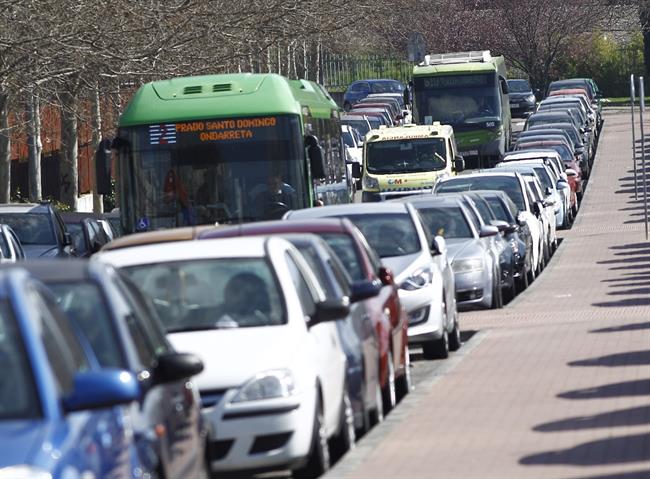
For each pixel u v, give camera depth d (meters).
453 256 61.72
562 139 146.75
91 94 93.31
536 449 29.58
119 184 59.62
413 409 36.75
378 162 111.00
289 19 85.44
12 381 15.95
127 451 17.14
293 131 59.09
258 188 58.97
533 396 37.00
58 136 133.62
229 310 29.78
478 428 32.91
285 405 27.31
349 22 89.31
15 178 142.38
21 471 14.31
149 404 18.86
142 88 60.62
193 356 19.81
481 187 85.00
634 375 39.19
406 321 41.88
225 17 81.62
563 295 68.44
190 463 20.77
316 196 63.12
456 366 44.94
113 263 31.17
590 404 34.91
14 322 16.42
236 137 59.06
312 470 28.59
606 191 145.38
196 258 31.09
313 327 30.12
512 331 54.16
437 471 28.02
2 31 70.19
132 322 20.27
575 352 45.38
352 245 39.12
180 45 78.00
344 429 31.42
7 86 74.31
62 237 71.06
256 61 94.25
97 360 18.50
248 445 27.17
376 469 28.75
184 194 59.06
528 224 78.94
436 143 111.06
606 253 92.06
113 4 72.75
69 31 71.38
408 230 50.59
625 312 58.25
